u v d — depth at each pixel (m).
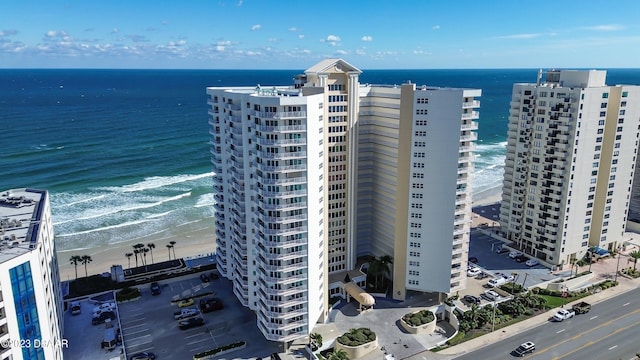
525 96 112.94
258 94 83.25
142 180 194.88
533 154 112.75
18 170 198.12
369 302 90.12
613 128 110.00
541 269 110.12
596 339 83.94
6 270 58.69
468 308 93.00
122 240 139.38
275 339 79.62
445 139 85.69
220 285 105.19
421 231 91.31
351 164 95.94
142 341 84.62
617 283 104.75
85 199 171.12
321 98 77.88
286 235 75.81
